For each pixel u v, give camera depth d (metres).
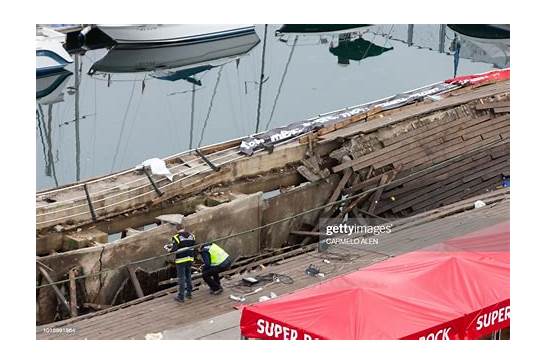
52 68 96.81
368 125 86.06
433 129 86.88
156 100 94.12
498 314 48.09
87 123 91.06
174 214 76.81
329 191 84.62
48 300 67.69
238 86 96.12
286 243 82.62
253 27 96.38
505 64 95.50
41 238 71.06
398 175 84.81
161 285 72.19
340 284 48.41
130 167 83.31
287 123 94.25
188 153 82.56
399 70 96.44
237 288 62.66
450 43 95.88
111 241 76.44
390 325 44.81
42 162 89.25
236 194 79.75
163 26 95.75
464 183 86.56
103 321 58.78
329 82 95.69
